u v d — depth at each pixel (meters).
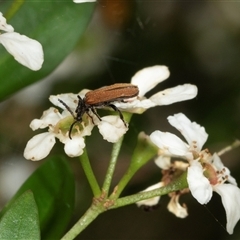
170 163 0.16
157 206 0.17
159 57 0.23
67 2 0.17
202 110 0.22
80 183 0.21
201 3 0.23
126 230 0.23
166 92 0.16
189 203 0.22
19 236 0.14
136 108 0.15
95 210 0.15
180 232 0.23
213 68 0.23
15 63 0.17
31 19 0.17
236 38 0.23
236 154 0.21
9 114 0.22
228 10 0.23
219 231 0.22
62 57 0.17
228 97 0.22
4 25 0.15
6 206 0.16
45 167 0.17
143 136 0.16
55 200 0.16
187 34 0.23
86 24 0.17
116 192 0.15
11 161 0.22
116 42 0.23
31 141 0.15
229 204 0.15
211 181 0.15
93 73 0.22
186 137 0.15
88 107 0.15
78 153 0.15
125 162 0.22
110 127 0.15
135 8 0.23
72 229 0.15
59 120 0.15
